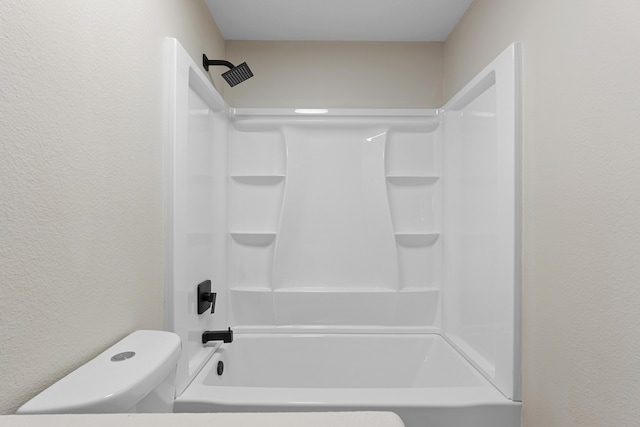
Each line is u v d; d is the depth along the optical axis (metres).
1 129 0.64
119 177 1.05
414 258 2.44
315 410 1.39
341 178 2.43
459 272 2.14
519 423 1.43
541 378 1.31
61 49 0.79
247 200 2.44
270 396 1.45
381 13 2.10
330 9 2.06
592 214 1.06
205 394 1.46
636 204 0.91
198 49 1.84
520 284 1.44
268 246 2.43
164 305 1.37
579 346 1.11
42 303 0.74
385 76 2.45
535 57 1.34
